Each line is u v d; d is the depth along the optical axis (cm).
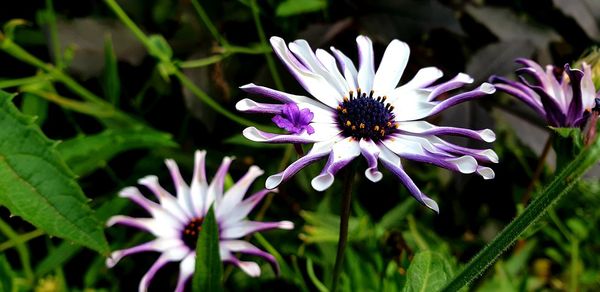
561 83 25
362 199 36
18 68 36
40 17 33
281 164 33
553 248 36
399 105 21
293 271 31
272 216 34
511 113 34
